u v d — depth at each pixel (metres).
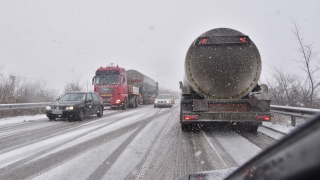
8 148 6.11
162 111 19.34
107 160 5.03
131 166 4.63
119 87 20.52
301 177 1.03
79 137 7.58
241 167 1.72
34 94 19.09
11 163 4.84
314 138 0.99
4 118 13.22
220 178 2.37
